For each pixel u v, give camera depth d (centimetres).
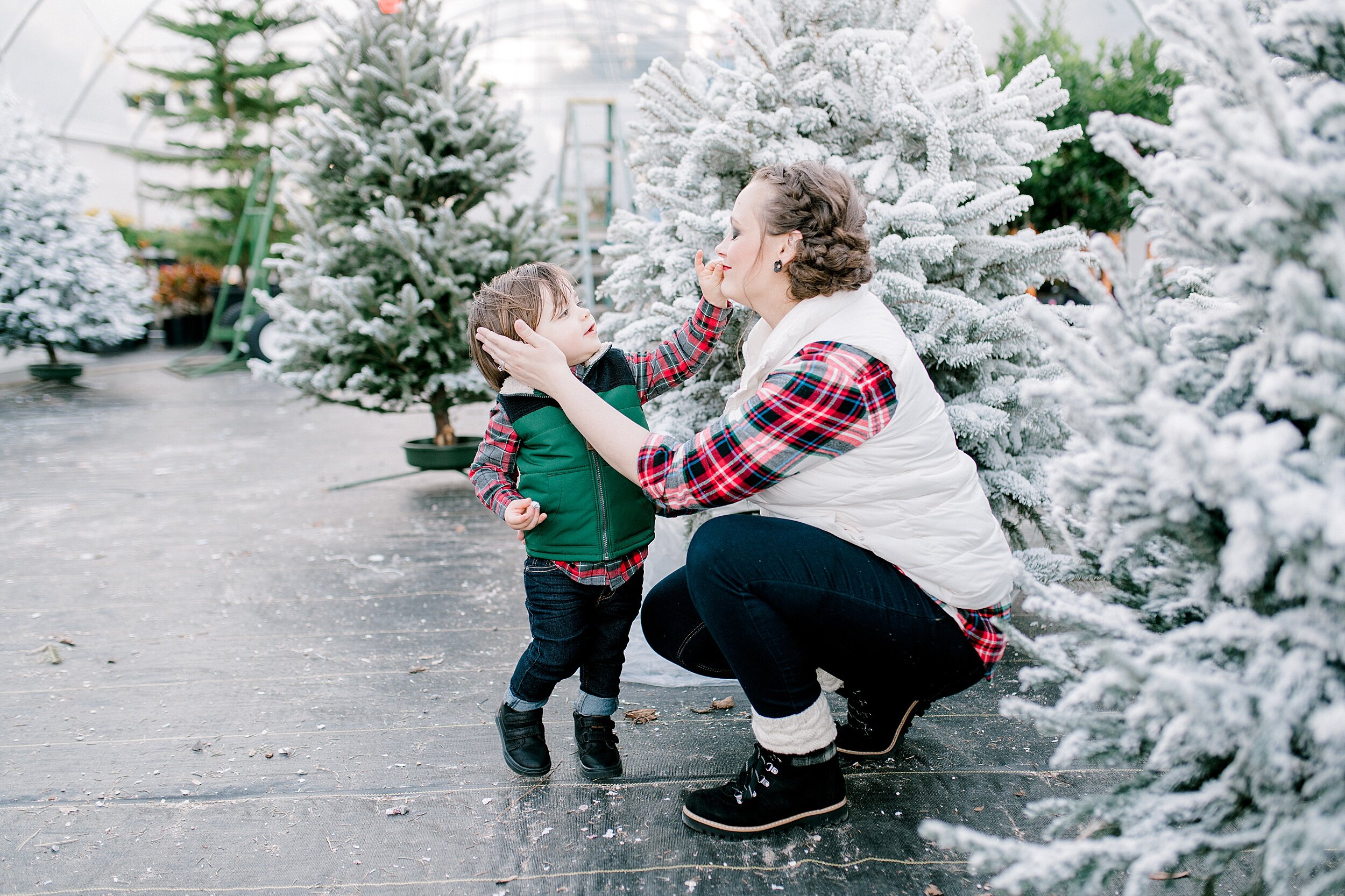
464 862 152
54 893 146
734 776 177
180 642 255
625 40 1218
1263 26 103
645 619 176
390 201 404
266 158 1053
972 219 210
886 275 198
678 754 186
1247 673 91
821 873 146
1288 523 79
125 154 1286
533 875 148
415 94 431
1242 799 100
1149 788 104
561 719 203
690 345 175
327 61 433
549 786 175
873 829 157
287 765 186
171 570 323
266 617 275
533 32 1224
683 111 241
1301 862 89
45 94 1255
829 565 144
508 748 176
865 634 146
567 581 164
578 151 749
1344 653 90
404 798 172
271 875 149
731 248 148
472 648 248
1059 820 106
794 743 151
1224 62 99
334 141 422
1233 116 91
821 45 224
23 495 444
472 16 1234
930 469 143
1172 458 86
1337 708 83
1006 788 169
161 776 182
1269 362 96
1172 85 493
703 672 179
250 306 1023
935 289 204
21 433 625
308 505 420
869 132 225
